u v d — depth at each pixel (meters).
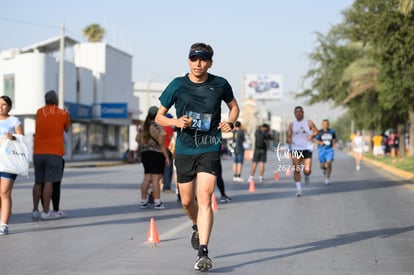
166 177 34.16
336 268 13.83
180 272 13.34
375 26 49.62
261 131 44.12
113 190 36.62
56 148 22.52
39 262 14.51
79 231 19.62
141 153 26.70
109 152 109.81
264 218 22.81
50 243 17.28
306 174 31.64
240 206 27.19
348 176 51.16
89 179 48.53
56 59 87.38
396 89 50.72
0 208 19.73
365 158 99.50
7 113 19.20
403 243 17.23
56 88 87.56
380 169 65.38
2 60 86.06
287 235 18.59
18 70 83.75
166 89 13.60
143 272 13.34
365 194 33.22
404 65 49.47
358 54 96.88
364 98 85.25
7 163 18.48
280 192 34.62
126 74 119.25
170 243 17.22
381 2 49.84
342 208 26.27
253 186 35.53
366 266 14.05
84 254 15.54
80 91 95.50
